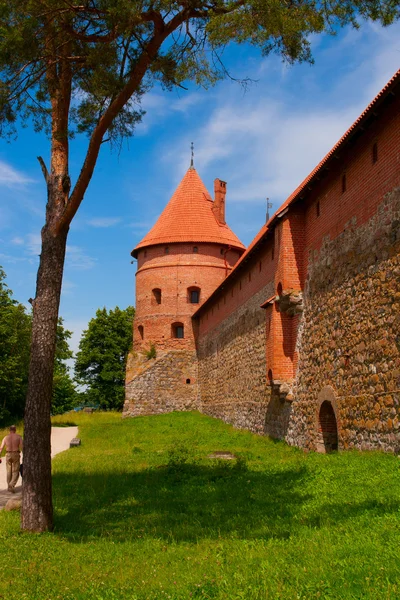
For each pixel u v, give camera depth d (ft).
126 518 32.17
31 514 30.27
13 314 144.56
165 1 31.32
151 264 147.13
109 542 27.04
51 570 22.65
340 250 51.57
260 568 20.17
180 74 35.50
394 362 39.88
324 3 32.81
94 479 45.60
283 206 66.54
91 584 20.33
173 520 30.81
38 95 36.04
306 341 60.64
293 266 63.31
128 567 22.58
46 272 32.53
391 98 40.65
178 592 18.38
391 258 41.04
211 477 43.34
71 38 35.06
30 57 33.24
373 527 23.39
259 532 26.11
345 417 48.39
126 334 202.18
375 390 42.83
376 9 32.96
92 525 31.19
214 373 121.49
